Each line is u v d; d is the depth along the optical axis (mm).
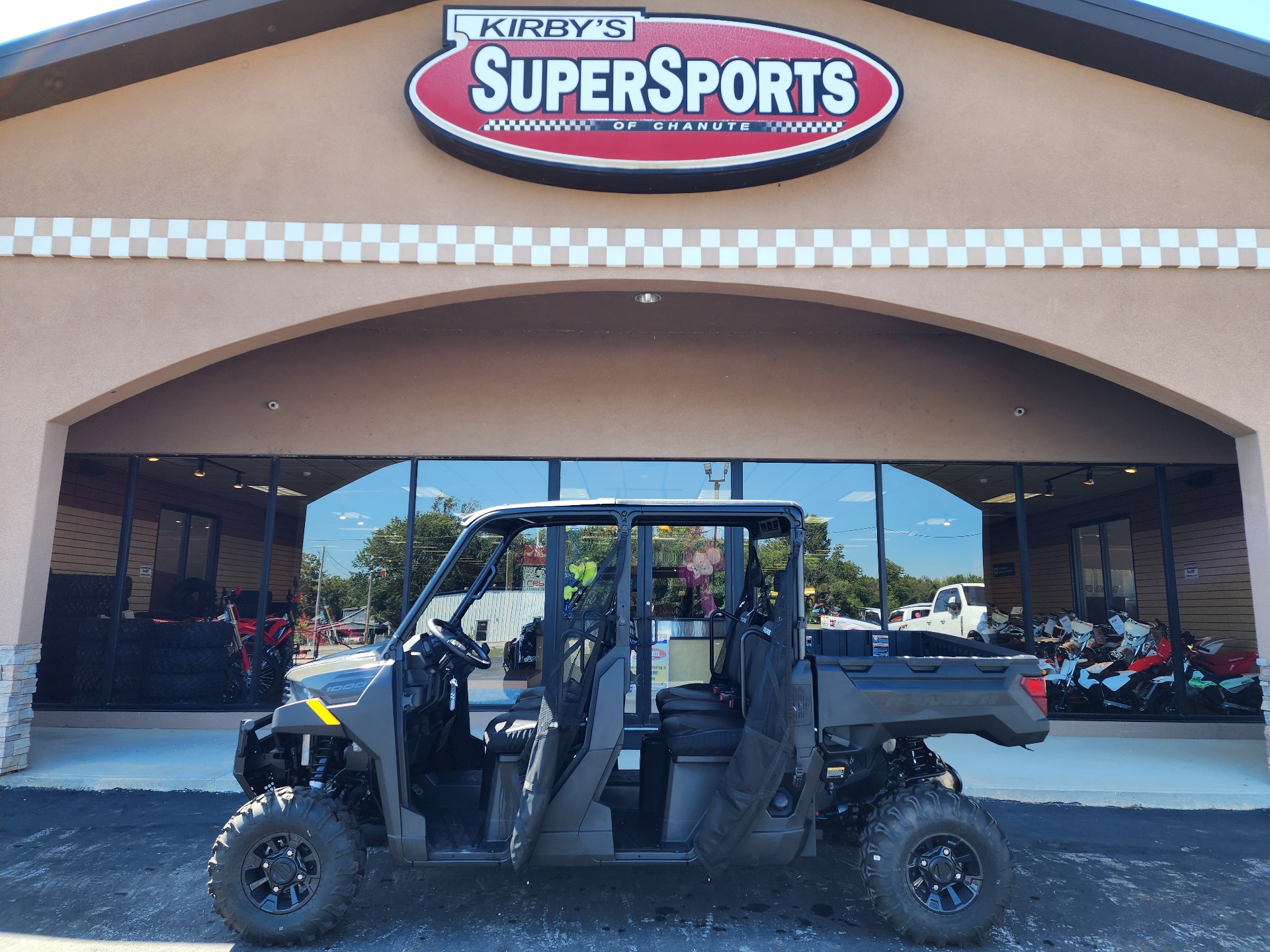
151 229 6164
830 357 8008
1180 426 7941
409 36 6391
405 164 6242
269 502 7820
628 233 6188
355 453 7871
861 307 6348
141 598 7770
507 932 3607
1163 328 6148
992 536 7941
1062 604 8070
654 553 5324
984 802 5723
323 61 6355
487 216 6199
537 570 4500
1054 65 6410
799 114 6016
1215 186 6277
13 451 6023
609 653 3660
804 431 7922
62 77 6137
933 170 6281
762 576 4191
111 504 7852
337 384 7926
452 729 4367
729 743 3693
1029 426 7961
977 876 3518
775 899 4000
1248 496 6195
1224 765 6492
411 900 3941
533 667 4434
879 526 7879
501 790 3646
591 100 6016
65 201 6199
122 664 7637
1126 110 6375
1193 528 8078
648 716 4645
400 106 6297
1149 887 4211
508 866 4355
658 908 3883
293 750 3990
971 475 8008
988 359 8016
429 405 7914
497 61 6059
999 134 6328
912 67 6434
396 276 6156
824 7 6535
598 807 3527
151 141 6258
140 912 3785
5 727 5840
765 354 7996
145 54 6129
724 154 5984
